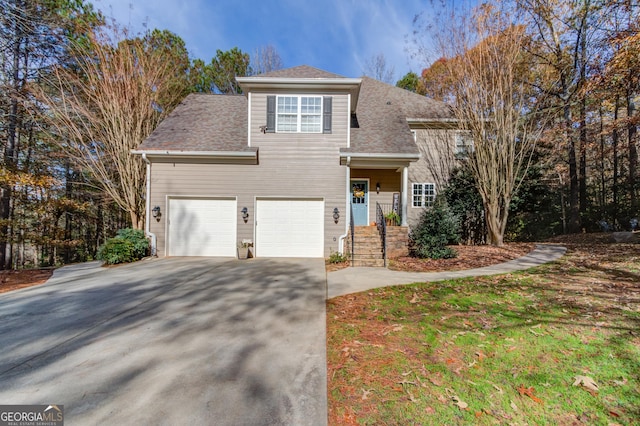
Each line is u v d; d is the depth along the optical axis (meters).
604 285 5.20
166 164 9.79
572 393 2.38
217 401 2.38
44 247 14.95
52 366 2.96
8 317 4.33
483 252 9.45
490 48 10.30
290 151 9.88
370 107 12.64
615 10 8.47
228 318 4.23
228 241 9.90
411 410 2.23
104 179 11.29
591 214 14.66
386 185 11.94
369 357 3.03
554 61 12.21
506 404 2.27
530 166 12.46
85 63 11.03
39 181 10.52
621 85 8.48
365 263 8.20
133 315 4.38
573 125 12.48
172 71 12.98
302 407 2.29
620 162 15.20
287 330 3.79
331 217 9.84
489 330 3.57
